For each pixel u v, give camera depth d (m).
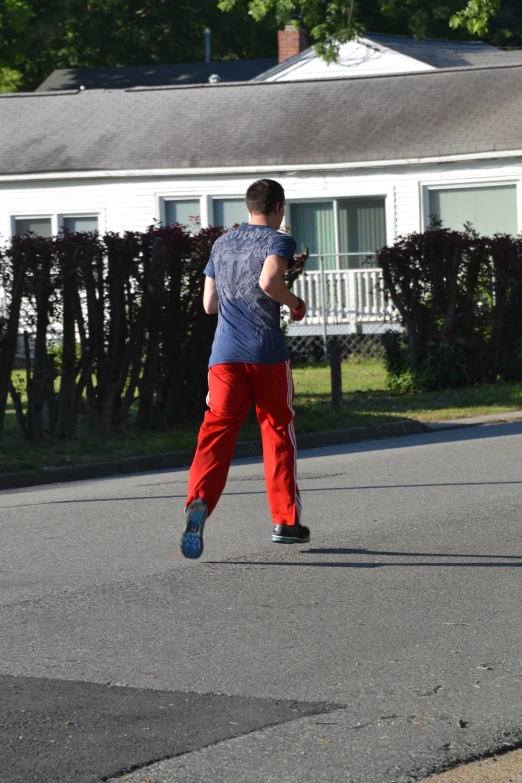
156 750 8.41
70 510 18.70
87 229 53.88
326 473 21.62
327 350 49.16
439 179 49.66
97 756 8.30
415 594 12.63
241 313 13.62
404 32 84.19
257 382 13.67
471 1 59.09
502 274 37.62
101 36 101.31
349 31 64.56
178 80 85.75
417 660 10.45
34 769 8.09
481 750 8.40
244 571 13.81
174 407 28.64
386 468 21.91
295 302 13.60
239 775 7.99
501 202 48.97
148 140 54.34
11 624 11.84
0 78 97.25
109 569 14.15
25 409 31.55
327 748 8.44
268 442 14.34
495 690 9.65
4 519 18.06
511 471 20.72
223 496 19.30
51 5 99.56
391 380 37.47
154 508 18.56
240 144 52.72
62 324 26.23
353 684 9.84
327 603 12.36
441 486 19.42
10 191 54.50
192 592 12.92
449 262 36.81
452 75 55.16
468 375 37.47
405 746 8.47
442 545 14.88
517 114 50.41
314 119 53.78
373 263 49.84
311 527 16.27
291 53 76.81
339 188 51.06
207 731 8.77
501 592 12.63
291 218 52.16
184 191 52.50
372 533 15.73
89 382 26.80
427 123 51.53
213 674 10.15
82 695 9.62
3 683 9.98
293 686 9.80
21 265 25.27
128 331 27.25
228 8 71.69
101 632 11.48
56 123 57.38
